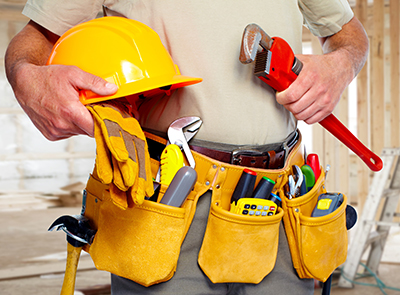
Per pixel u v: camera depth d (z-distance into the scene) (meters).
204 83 0.80
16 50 0.76
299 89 0.76
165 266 0.71
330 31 0.99
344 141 0.91
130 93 0.67
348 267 2.65
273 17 0.84
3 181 7.00
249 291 0.83
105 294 2.41
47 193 6.32
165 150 0.76
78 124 0.63
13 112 7.08
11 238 3.86
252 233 0.76
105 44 0.70
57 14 0.79
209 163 0.79
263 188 0.80
